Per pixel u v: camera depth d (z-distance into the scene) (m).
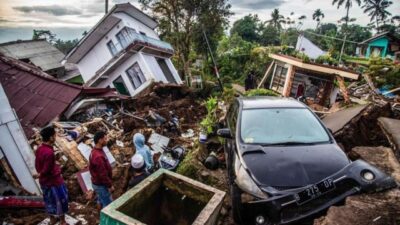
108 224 2.59
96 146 4.50
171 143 9.32
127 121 10.77
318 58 17.45
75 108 10.95
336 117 7.55
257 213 3.59
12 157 5.79
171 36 28.25
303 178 3.61
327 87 16.72
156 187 3.43
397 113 7.07
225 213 4.59
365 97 15.57
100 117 11.10
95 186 4.48
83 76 21.66
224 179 5.59
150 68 20.12
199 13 27.53
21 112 10.51
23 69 12.50
